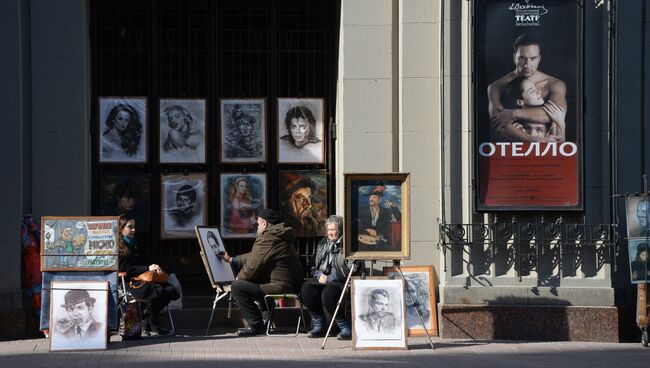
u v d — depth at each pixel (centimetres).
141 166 2636
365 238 2241
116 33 2630
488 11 2398
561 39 2394
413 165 2464
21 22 2416
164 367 1967
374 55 2495
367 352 2181
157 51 2641
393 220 2245
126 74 2634
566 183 2394
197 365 1992
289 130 2673
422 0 2477
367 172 2462
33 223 2397
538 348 2275
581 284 2412
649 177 2466
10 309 2352
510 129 2395
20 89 2392
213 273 2411
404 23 2470
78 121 2456
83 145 2458
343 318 2348
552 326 2394
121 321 2355
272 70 2672
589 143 2431
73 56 2458
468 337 2402
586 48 2431
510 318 2398
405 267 2448
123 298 2353
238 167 2664
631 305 2453
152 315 2411
